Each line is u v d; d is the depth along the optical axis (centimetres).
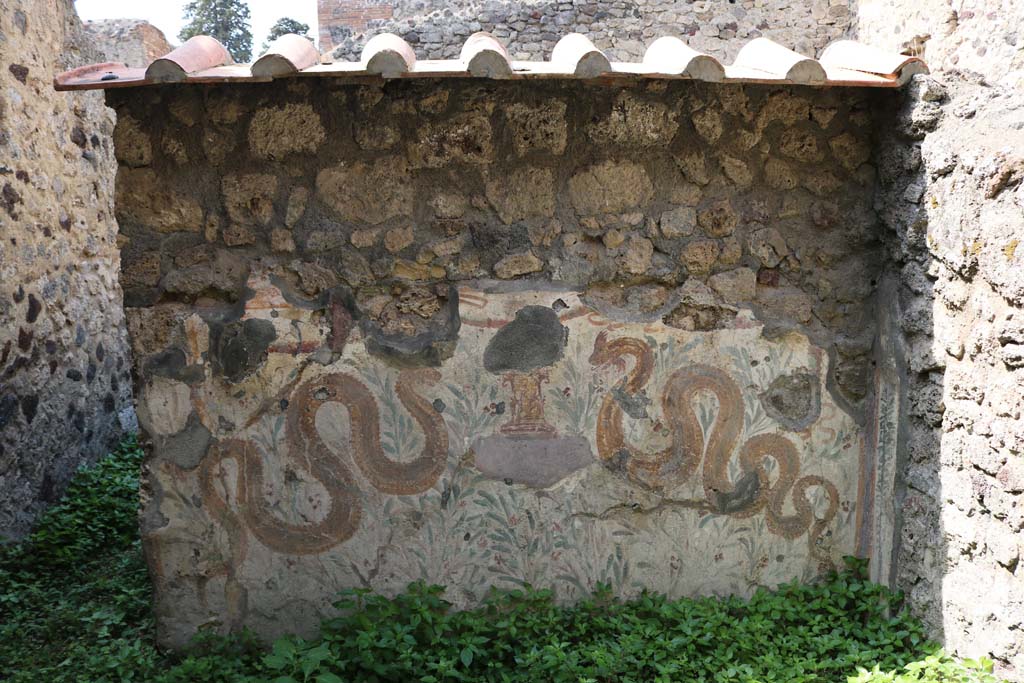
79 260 566
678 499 323
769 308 321
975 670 260
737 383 322
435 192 310
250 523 315
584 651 297
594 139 309
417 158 307
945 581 283
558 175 311
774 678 280
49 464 498
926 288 290
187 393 309
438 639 300
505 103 304
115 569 407
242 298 308
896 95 300
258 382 310
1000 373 253
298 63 280
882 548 317
